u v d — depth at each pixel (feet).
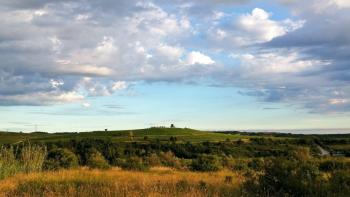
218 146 248.52
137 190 41.75
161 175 70.49
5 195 41.24
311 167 42.19
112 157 156.66
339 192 36.63
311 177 39.96
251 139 295.89
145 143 250.78
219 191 40.78
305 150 77.56
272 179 40.50
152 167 110.73
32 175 56.80
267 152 220.02
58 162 91.20
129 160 113.29
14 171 62.28
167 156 142.20
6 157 64.54
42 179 52.49
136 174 71.20
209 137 372.58
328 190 37.68
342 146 211.82
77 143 174.40
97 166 99.50
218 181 54.75
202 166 101.19
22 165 66.54
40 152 72.23
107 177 59.06
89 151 127.34
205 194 39.09
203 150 231.91
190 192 39.22
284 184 39.11
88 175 60.54
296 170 41.09
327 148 197.88
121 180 55.06
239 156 210.79
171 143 254.27
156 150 211.41
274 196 38.01
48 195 40.42
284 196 37.83
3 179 55.06
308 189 37.81
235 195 39.29
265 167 41.68
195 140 334.44
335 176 40.27
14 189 45.34
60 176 56.18
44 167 74.49
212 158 112.16
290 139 287.48
